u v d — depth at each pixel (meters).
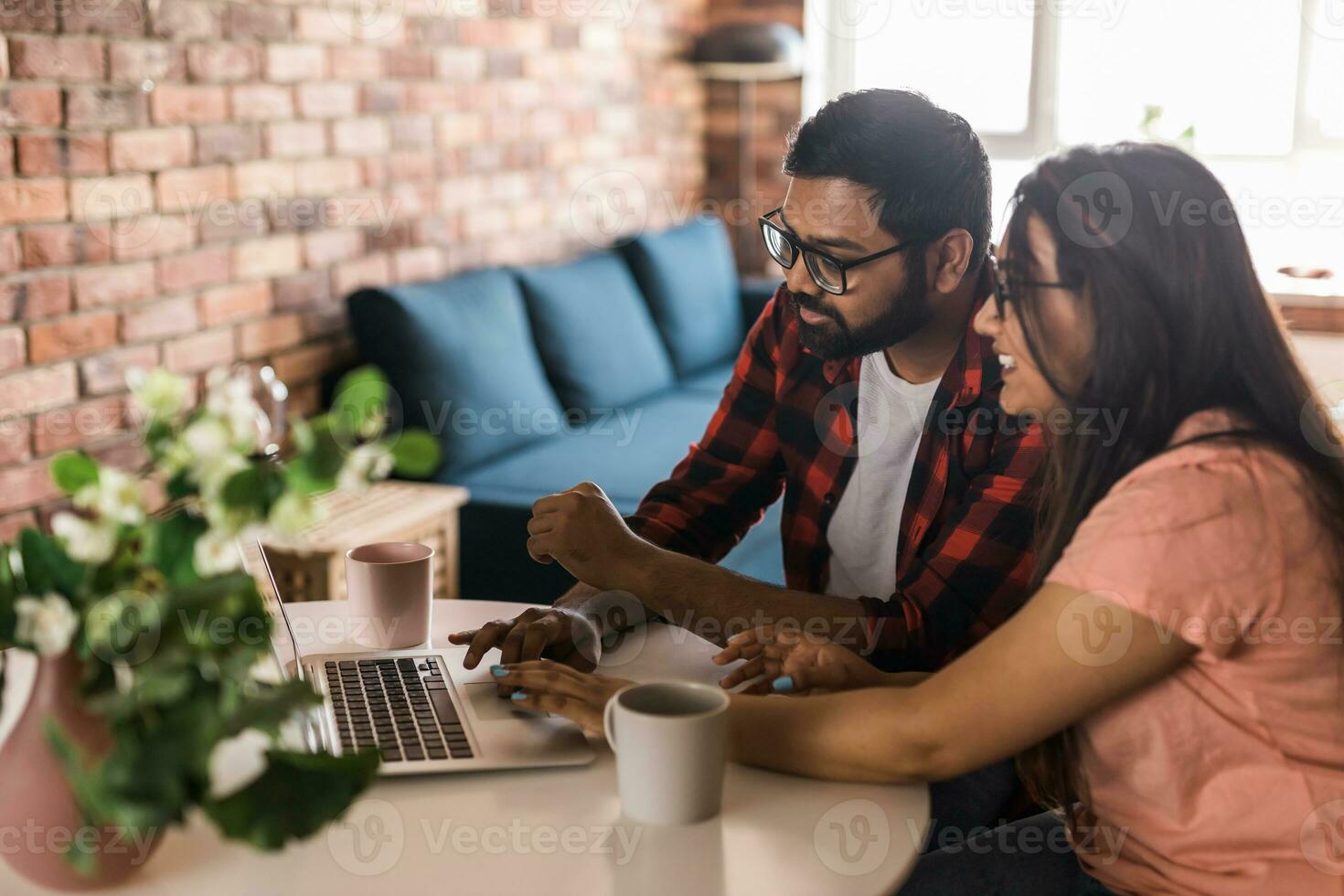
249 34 2.71
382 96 3.15
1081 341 1.09
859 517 1.66
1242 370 1.06
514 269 3.39
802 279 1.49
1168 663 1.03
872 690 1.12
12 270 2.20
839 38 4.86
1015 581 1.47
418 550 1.42
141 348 2.49
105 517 0.82
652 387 3.79
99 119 2.34
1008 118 4.75
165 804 0.76
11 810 0.87
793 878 0.94
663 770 1.01
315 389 2.99
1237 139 4.58
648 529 1.66
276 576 2.36
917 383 1.60
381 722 1.17
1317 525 1.02
